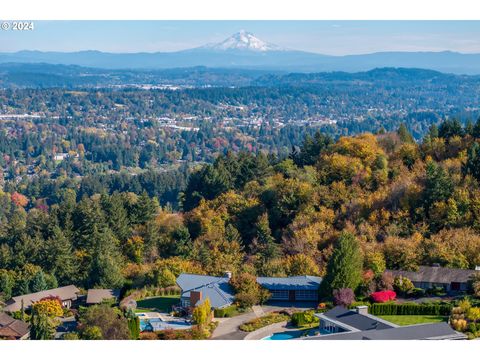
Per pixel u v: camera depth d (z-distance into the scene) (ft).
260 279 273.13
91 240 384.47
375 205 359.46
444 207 334.65
